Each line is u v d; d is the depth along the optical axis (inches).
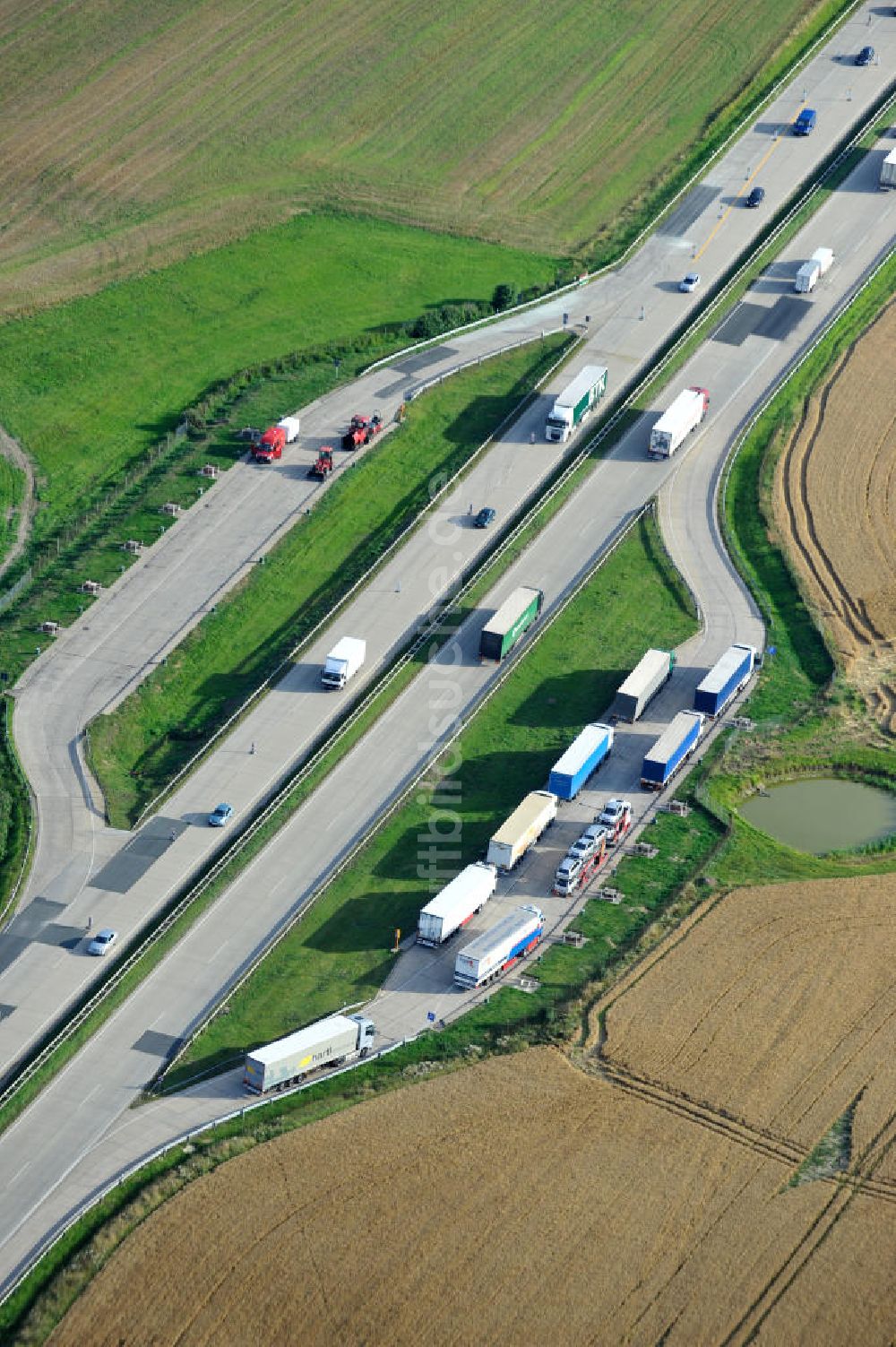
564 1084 6594.5
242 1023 6934.1
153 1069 6732.3
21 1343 5629.9
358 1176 6190.9
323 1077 6683.1
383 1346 5585.6
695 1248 5920.3
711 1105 6510.8
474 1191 6122.1
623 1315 5689.0
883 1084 6614.2
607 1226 5994.1
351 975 7160.4
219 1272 5836.6
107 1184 6235.2
